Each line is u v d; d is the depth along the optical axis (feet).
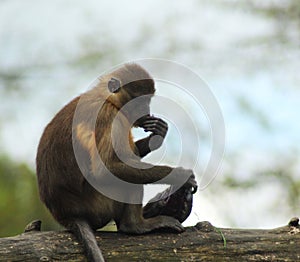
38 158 77.71
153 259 70.85
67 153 74.90
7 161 130.41
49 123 78.84
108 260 70.44
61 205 74.95
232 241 72.08
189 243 71.87
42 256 69.46
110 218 75.61
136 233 72.90
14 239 70.59
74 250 70.54
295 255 71.56
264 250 71.72
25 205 128.06
